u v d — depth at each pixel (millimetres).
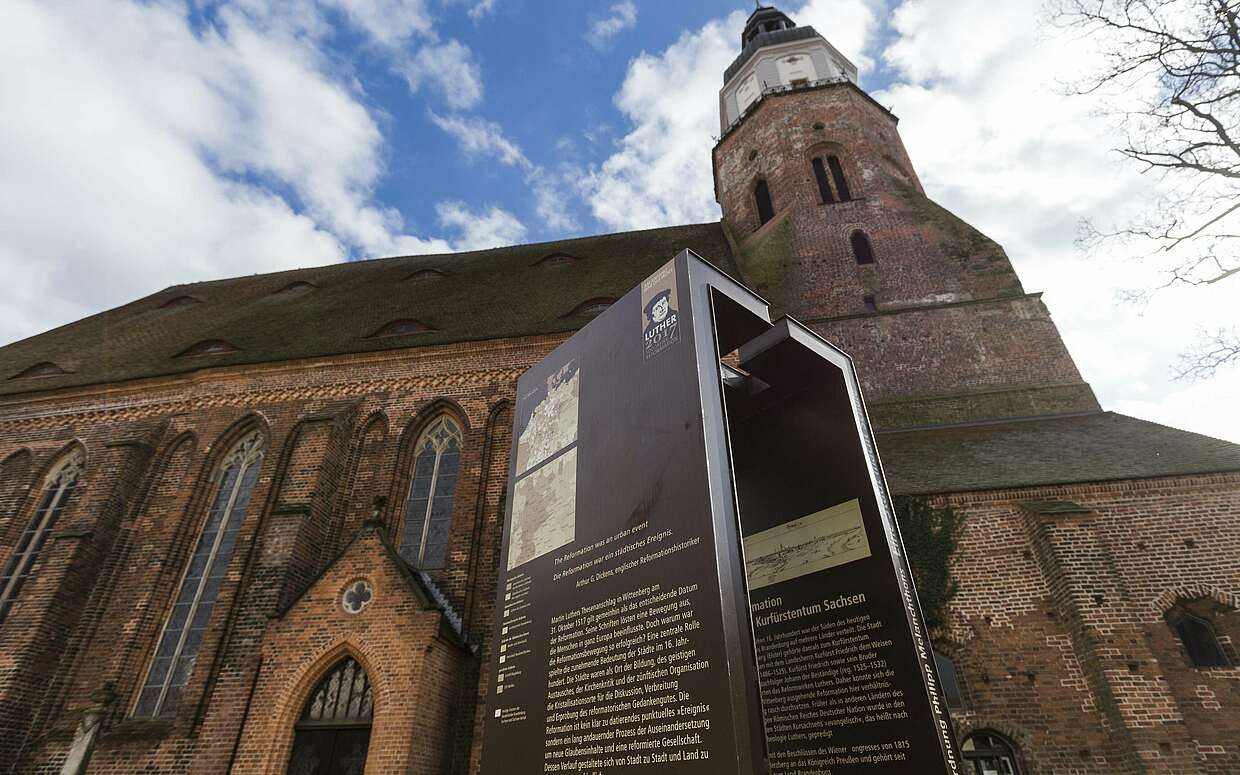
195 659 14484
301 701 12023
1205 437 14242
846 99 27953
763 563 6906
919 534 13539
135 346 23500
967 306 20312
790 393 7219
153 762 12797
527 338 17828
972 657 12250
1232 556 11922
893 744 5520
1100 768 10828
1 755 13445
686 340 5754
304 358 18750
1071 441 15328
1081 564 12195
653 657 4883
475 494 15703
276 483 16734
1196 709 10836
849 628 6098
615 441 6199
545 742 5445
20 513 17938
